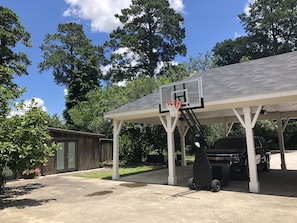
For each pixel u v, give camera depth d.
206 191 8.11
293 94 6.81
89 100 28.23
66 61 39.84
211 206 6.27
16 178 12.41
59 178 12.49
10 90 7.99
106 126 19.83
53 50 40.62
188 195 7.60
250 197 7.14
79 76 36.00
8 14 26.16
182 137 16.53
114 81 37.19
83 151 16.48
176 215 5.61
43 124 7.71
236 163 9.80
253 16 37.78
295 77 7.83
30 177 12.51
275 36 35.81
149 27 39.19
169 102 9.00
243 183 9.38
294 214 5.47
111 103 20.64
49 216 5.84
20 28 27.58
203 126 18.72
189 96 8.53
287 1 34.72
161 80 21.66
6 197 8.18
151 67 37.53
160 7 38.09
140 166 17.20
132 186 9.52
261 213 5.59
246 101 7.75
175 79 25.25
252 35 37.31
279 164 15.16
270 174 11.44
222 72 12.20
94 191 8.76
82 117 23.36
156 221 5.24
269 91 7.18
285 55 11.83
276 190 8.01
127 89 21.11
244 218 5.28
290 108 11.44
